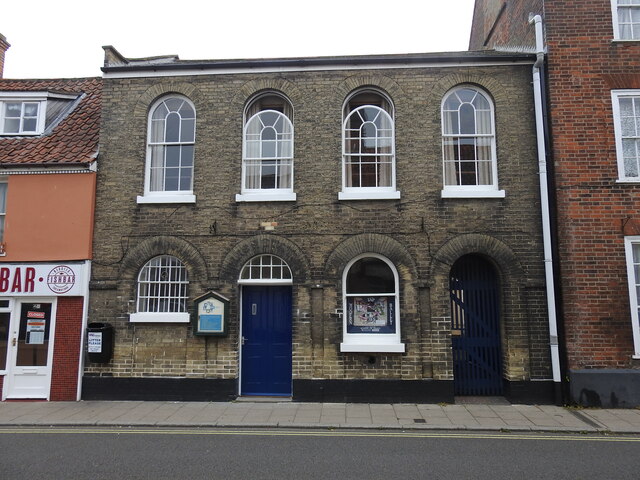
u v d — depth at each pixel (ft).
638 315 30.45
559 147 31.68
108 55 35.53
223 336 31.65
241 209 32.91
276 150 34.19
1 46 47.80
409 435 24.40
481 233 31.65
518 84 33.04
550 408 29.14
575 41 32.50
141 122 34.37
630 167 31.76
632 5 33.09
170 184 34.42
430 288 31.30
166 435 24.47
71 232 33.17
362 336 31.78
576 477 18.31
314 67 33.81
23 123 39.29
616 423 26.14
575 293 30.53
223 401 31.14
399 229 31.96
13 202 33.73
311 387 30.94
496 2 44.50
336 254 31.94
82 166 33.40
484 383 32.09
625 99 32.32
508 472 18.89
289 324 32.76
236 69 34.27
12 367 32.35
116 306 32.50
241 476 18.44
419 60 33.22
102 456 20.94
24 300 32.96
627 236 30.81
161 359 31.89
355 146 33.86
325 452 21.45
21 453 21.40
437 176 32.40
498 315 32.48
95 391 31.81
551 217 31.30
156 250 32.86
